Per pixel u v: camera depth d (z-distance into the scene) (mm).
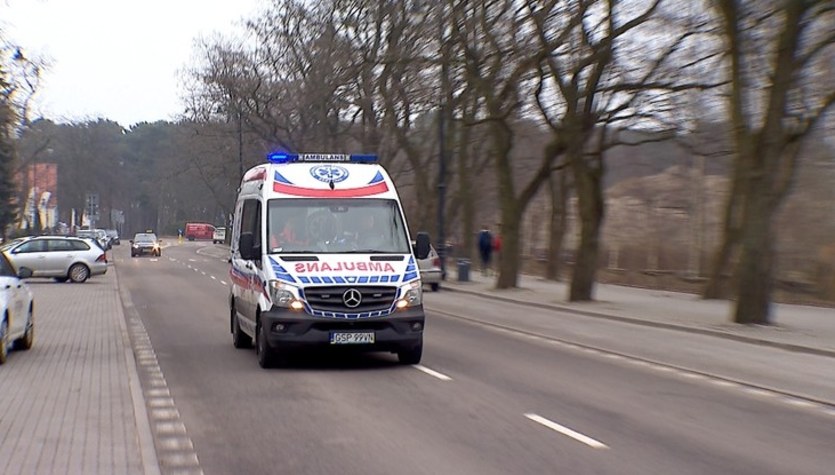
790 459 8133
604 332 20516
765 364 15312
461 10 30375
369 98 41969
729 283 30188
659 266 47250
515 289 33781
